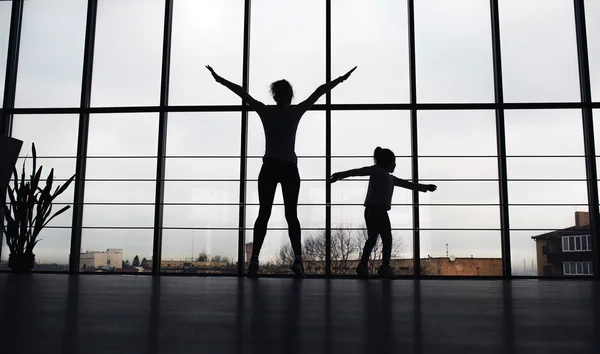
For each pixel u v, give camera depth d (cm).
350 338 59
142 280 212
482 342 57
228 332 63
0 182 366
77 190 451
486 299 116
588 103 432
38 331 63
